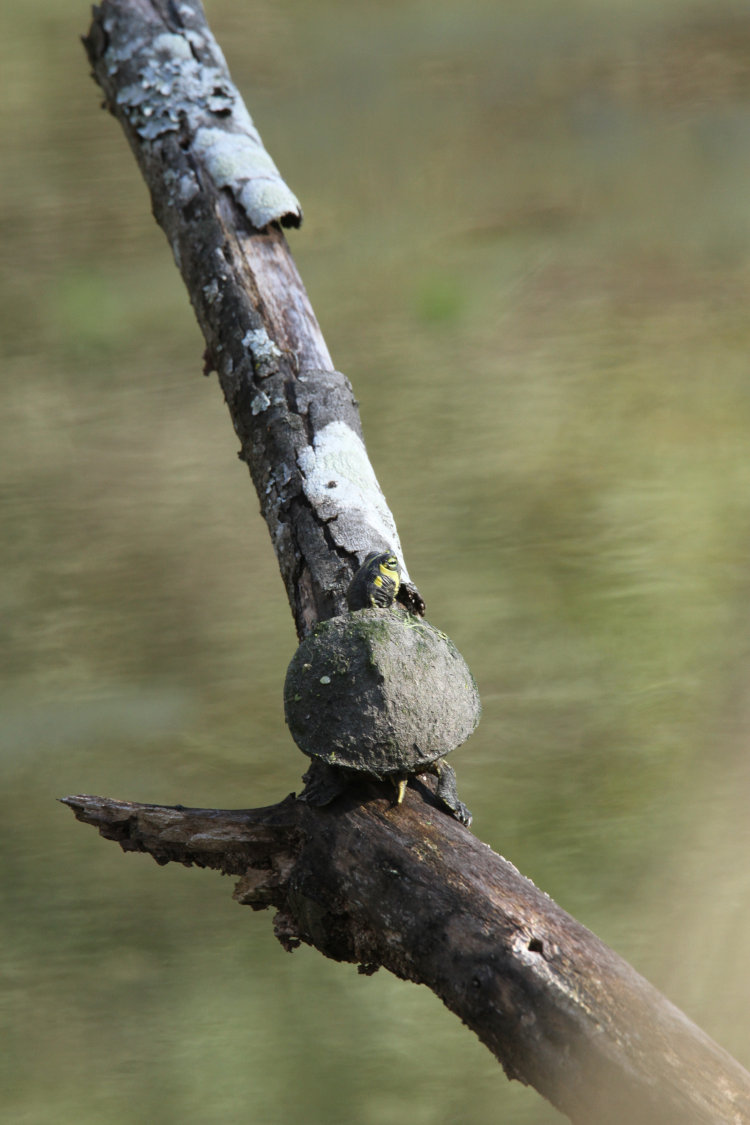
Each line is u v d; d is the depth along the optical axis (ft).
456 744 33.12
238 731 35.27
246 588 40.32
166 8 35.35
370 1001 34.30
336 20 82.23
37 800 34.99
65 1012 34.19
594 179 62.18
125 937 34.50
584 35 77.82
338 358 51.83
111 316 56.18
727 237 56.75
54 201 64.80
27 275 59.72
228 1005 34.24
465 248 58.54
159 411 49.88
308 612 33.58
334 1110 33.91
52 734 35.27
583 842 34.60
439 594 38.27
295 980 34.37
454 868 32.89
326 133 68.18
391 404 48.70
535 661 35.47
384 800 33.06
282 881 33.12
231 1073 33.99
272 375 34.14
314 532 33.68
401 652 33.19
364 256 58.08
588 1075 32.55
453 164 64.95
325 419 33.99
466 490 43.21
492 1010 32.68
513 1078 32.68
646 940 34.22
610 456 44.52
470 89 71.72
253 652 37.27
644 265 55.88
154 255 60.59
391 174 64.13
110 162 68.74
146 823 33.17
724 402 47.06
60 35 81.97
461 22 80.12
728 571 38.40
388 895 32.91
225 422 49.34
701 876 34.42
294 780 35.01
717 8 79.10
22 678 36.27
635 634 35.86
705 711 35.17
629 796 34.81
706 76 70.28
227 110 35.01
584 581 38.52
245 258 34.50
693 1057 32.50
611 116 66.49
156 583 40.55
